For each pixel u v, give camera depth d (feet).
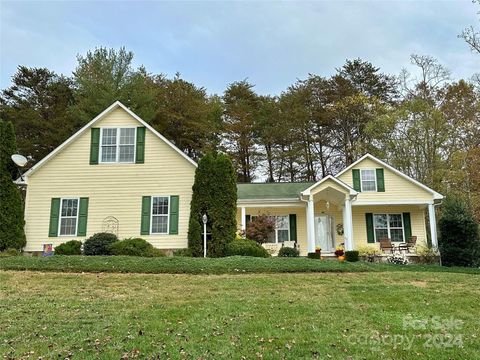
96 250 56.24
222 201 59.47
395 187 74.95
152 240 61.67
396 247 70.03
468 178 92.22
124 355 20.43
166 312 28.50
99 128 65.41
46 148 104.88
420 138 100.58
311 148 127.24
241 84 134.00
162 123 111.65
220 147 121.39
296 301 31.99
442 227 65.16
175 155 64.34
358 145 111.04
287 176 128.88
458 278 43.62
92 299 32.68
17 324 25.77
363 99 114.42
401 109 101.55
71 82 119.03
